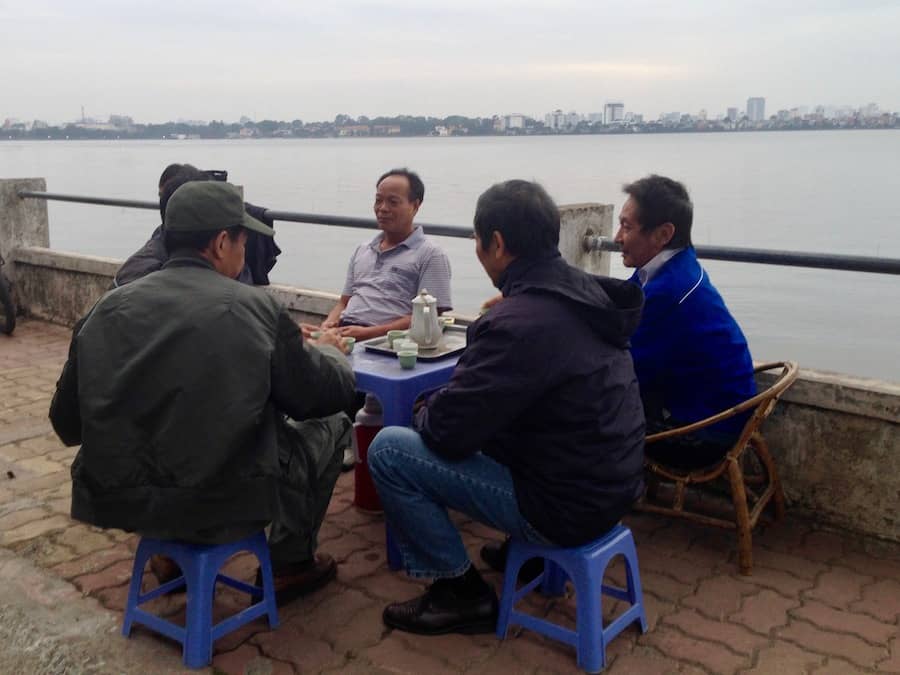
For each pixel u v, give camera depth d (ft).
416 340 11.06
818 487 11.75
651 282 10.65
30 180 24.95
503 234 8.44
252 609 9.09
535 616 9.66
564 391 8.07
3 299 22.72
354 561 10.95
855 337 109.19
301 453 8.88
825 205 270.87
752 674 8.57
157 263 11.46
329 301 17.57
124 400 7.81
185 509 7.89
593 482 8.20
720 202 282.77
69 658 8.78
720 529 11.77
